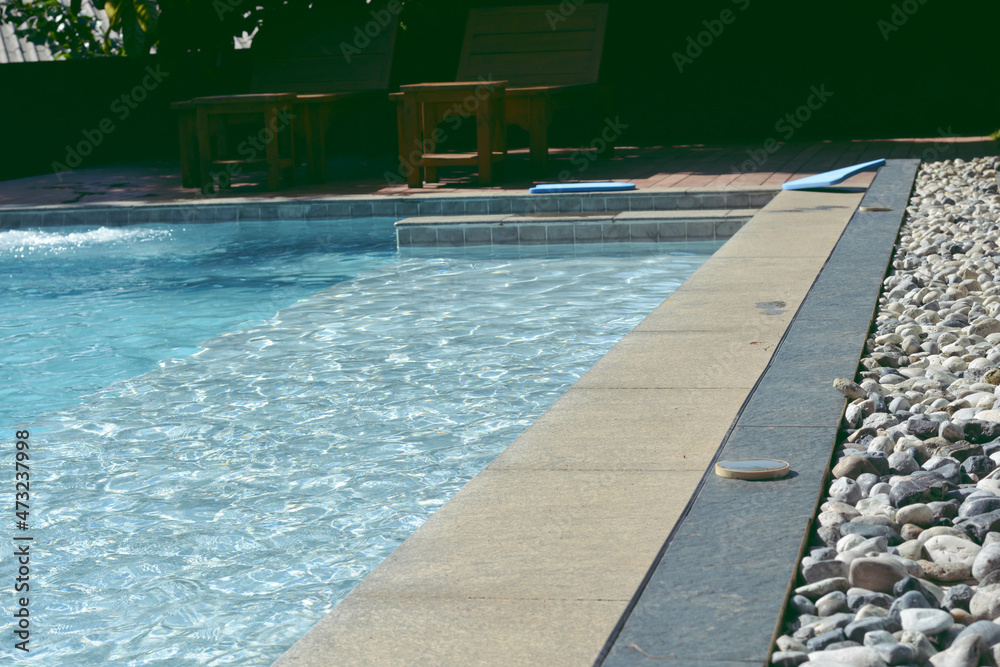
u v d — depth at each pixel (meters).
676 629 1.57
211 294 5.76
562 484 2.20
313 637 1.58
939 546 1.94
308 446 3.21
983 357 3.33
